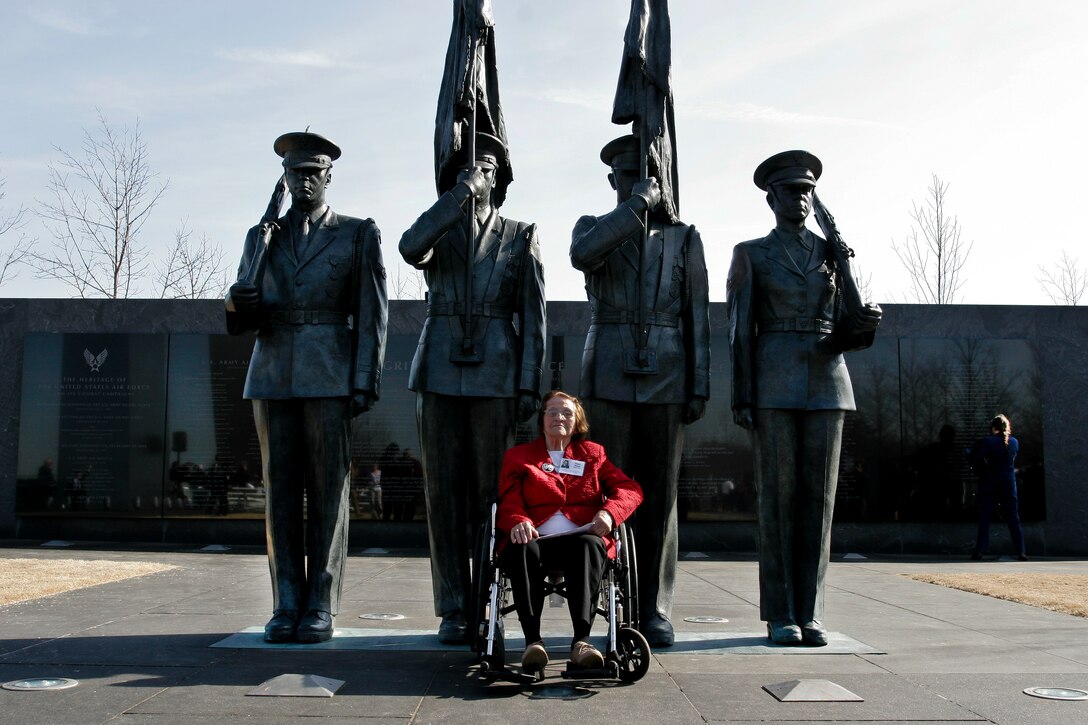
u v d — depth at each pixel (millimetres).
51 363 13906
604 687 4734
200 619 6715
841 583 9586
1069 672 5117
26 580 8750
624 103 6316
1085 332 14086
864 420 13805
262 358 6180
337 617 6996
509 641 6094
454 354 6090
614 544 5117
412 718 4117
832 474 6223
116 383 13852
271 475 6152
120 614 6926
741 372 6238
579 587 4738
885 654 5637
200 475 13672
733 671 5141
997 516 13695
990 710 4293
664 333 6164
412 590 8695
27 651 5508
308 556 6129
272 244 6281
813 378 6199
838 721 4098
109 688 4617
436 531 6109
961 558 13234
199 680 4801
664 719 4109
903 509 13664
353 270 6254
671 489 6121
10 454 13891
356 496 13508
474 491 6141
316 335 6121
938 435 13812
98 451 13773
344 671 5062
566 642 6004
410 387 6270
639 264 6148
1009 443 13070
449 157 6219
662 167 6258
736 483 13453
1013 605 7887
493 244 6309
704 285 6301
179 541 13617
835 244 6270
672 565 6105
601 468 5367
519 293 6336
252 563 10938
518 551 4816
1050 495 13852
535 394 6125
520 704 4375
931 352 13961
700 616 7273
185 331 13961
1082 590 8836
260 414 6207
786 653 5664
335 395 6066
